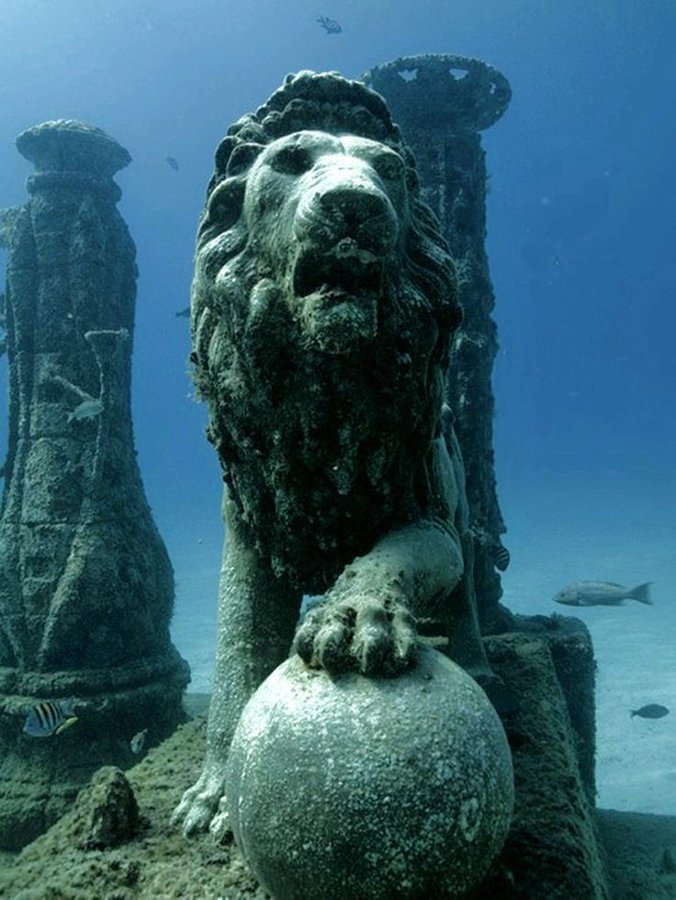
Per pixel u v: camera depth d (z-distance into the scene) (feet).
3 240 26.40
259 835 5.26
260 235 7.59
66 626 22.70
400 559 7.41
